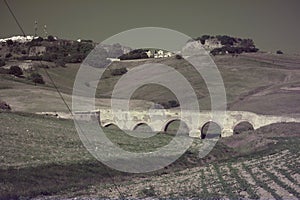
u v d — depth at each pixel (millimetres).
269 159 66188
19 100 108375
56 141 67625
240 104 120812
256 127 102250
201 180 52406
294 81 154500
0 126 71688
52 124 78938
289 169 56719
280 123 101375
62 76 136375
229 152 79000
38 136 68812
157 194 44219
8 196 41406
